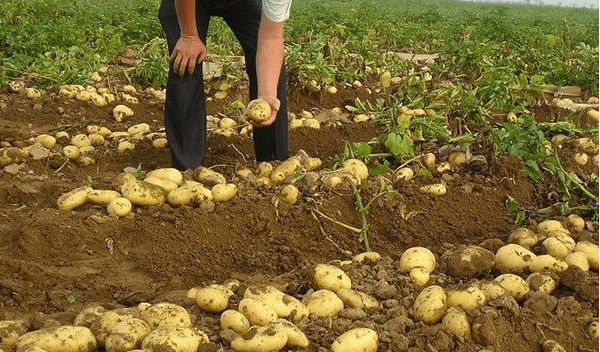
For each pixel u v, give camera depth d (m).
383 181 2.41
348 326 1.62
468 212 2.45
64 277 1.94
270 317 1.58
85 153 3.07
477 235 2.35
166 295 1.84
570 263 1.92
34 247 2.06
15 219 2.33
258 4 2.64
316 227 2.27
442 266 1.96
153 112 4.11
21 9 6.47
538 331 1.66
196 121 2.68
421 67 5.30
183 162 2.67
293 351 1.53
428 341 1.57
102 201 2.30
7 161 2.90
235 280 1.83
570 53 5.79
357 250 2.24
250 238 2.20
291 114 3.76
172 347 1.46
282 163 2.55
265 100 2.42
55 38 5.45
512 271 1.91
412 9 17.33
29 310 1.81
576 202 2.55
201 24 2.67
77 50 5.05
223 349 1.50
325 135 3.39
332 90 4.45
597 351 1.65
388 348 1.56
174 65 2.60
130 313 1.61
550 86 4.96
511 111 3.47
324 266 1.80
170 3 2.65
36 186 2.61
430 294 1.67
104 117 3.96
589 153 3.02
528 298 1.75
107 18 7.38
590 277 1.84
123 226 2.21
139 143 3.23
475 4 27.89
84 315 1.61
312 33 6.37
